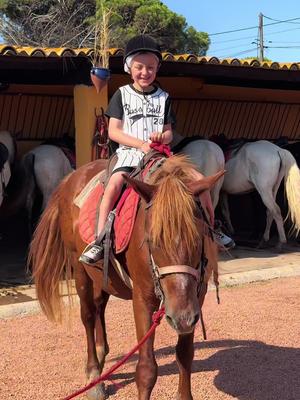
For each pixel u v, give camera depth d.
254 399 3.88
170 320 2.67
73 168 8.82
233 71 8.55
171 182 2.82
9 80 8.78
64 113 10.95
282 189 10.91
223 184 10.02
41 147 8.83
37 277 4.40
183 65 8.06
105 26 6.88
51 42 16.44
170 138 3.44
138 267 3.03
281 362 4.57
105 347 4.38
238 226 12.35
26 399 3.92
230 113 12.52
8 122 10.46
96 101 7.50
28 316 5.93
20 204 9.37
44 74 8.00
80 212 3.81
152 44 3.43
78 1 17.44
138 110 3.50
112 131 3.51
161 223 2.71
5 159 7.80
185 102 11.84
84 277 4.07
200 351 4.83
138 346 2.96
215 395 3.94
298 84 11.27
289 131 13.52
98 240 3.33
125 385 4.16
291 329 5.42
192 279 2.71
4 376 4.32
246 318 5.77
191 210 2.74
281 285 7.27
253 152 9.36
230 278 7.38
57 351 4.86
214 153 8.66
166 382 4.16
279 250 9.40
